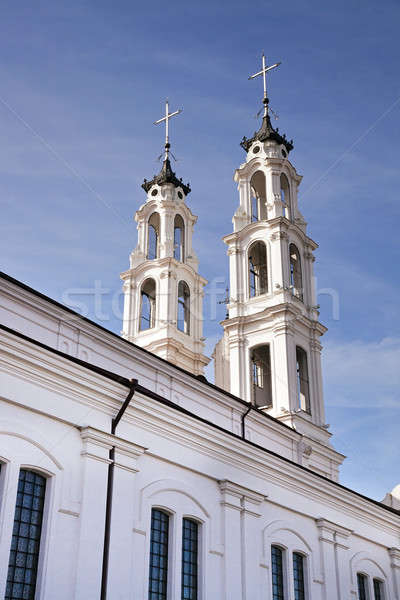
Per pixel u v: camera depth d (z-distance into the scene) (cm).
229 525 2362
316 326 4184
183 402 3148
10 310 2570
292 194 4641
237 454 2486
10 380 1788
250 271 4353
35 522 1764
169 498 2161
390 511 3412
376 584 3241
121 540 1930
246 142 4781
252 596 2345
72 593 1758
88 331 2839
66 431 1900
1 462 1728
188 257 5069
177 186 5306
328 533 2914
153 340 4578
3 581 1614
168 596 2056
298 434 3669
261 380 4156
